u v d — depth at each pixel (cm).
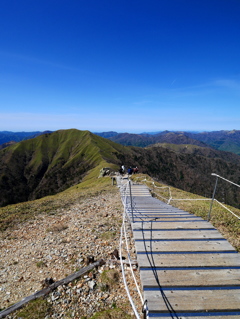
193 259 584
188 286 494
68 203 1983
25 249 1022
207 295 470
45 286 707
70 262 843
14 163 19512
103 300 623
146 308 440
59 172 17062
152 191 2417
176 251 624
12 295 685
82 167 16525
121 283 693
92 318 548
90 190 2884
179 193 2719
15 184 17188
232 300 457
